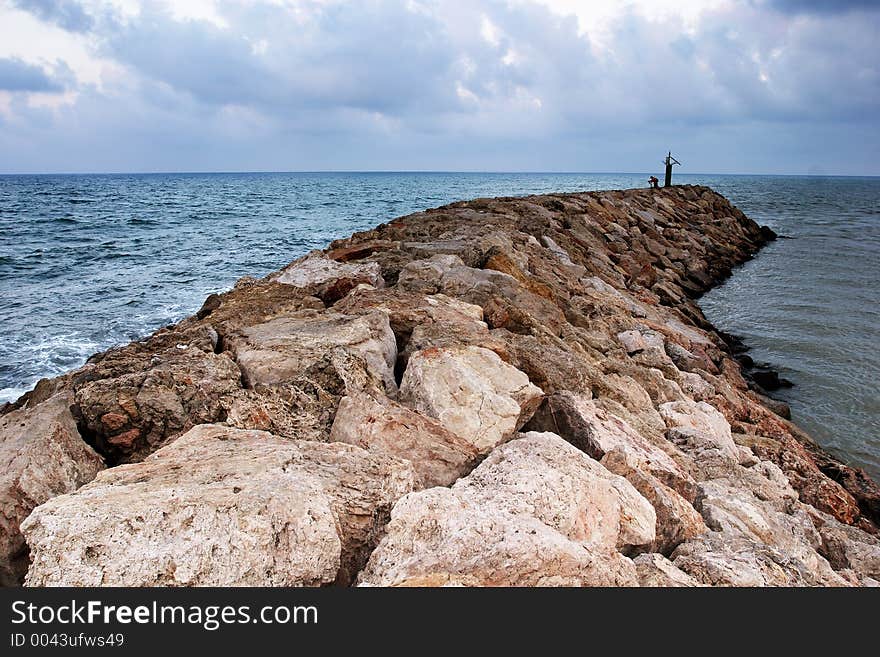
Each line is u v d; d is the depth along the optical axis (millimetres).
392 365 7254
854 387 13055
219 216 53188
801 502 7715
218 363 6199
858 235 40438
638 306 15172
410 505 4094
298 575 3602
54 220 47438
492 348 7359
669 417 8586
